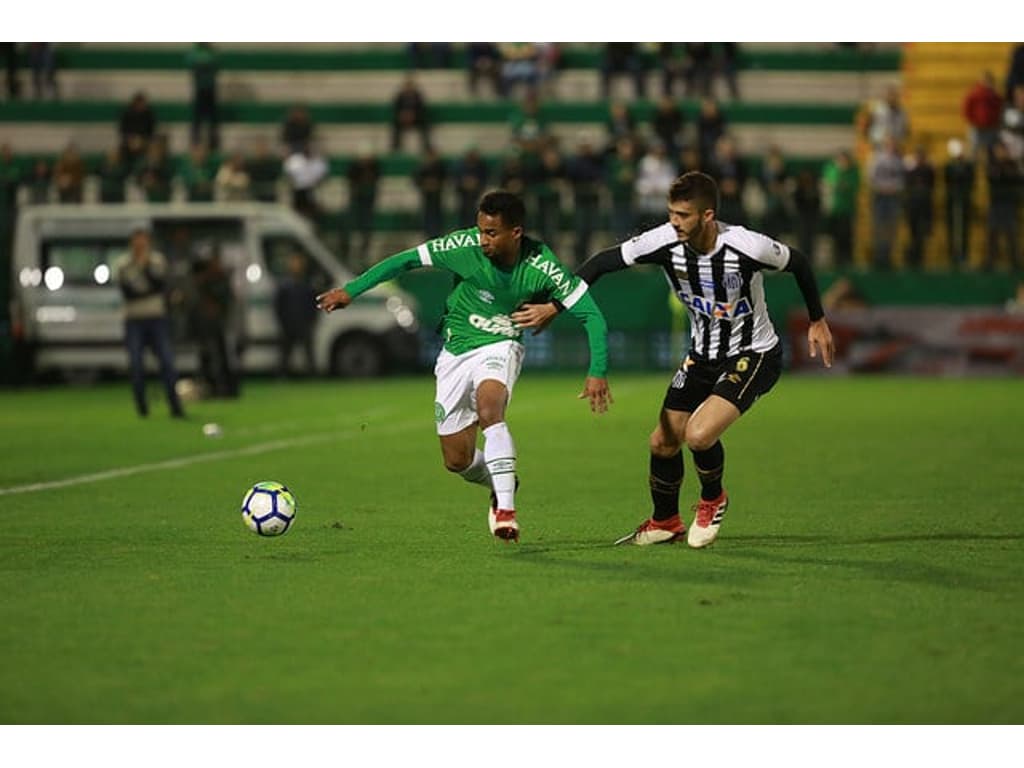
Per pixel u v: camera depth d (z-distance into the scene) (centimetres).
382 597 2242
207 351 6919
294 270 8131
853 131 10088
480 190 8750
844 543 2742
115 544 2761
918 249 8850
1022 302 8594
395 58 10444
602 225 8700
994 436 4953
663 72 9844
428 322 8825
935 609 2139
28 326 8031
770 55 10306
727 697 1714
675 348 8794
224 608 2173
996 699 1697
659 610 2138
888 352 8606
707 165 8638
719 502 2664
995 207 8819
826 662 1848
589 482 3738
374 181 8931
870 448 4569
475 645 1944
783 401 6644
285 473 3966
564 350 8862
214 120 9825
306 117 9100
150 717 1669
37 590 2312
